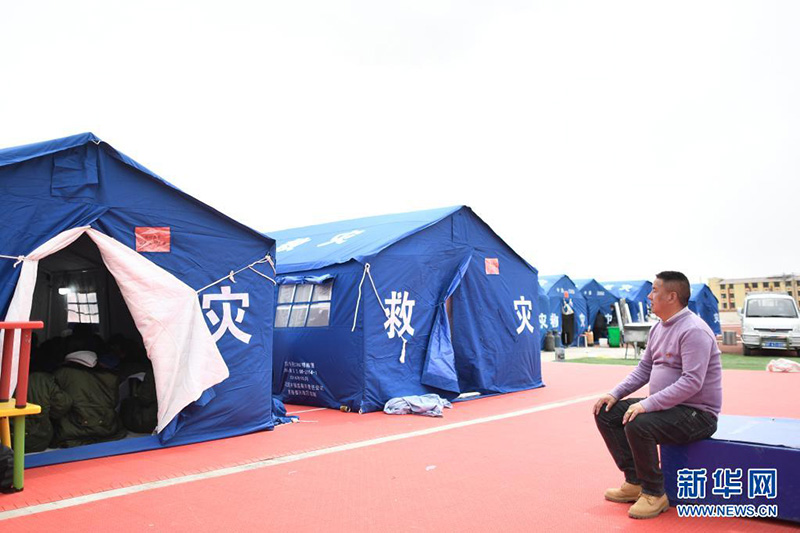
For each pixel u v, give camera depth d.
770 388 10.21
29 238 5.50
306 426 7.41
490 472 5.12
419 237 9.69
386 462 5.51
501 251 11.07
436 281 9.87
